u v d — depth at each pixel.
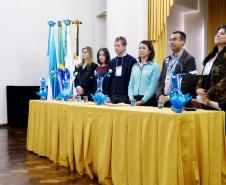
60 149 3.64
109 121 2.85
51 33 5.95
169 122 2.29
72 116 3.37
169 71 3.23
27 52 7.27
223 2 10.07
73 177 3.17
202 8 10.30
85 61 4.53
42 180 3.07
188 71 3.11
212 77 2.76
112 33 6.75
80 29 7.99
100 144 2.95
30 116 4.38
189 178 2.35
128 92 3.70
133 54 6.61
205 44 10.34
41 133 4.04
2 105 7.01
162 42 6.62
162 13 6.55
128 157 2.65
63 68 5.55
